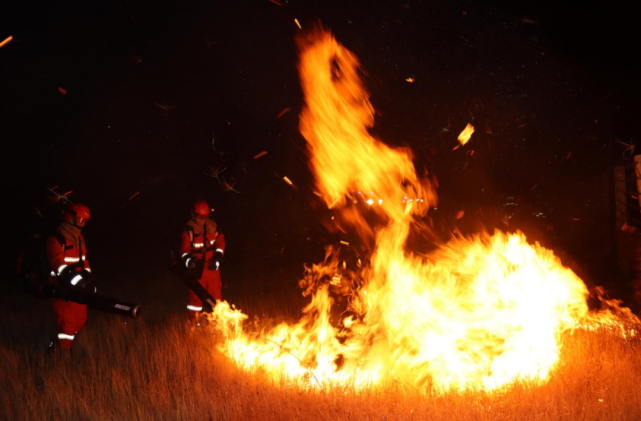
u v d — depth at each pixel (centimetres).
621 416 371
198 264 686
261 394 439
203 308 689
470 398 409
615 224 1061
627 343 512
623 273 929
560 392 408
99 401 441
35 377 517
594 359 464
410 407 399
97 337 640
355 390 435
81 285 538
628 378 427
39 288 548
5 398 448
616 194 975
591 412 377
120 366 528
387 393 421
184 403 425
